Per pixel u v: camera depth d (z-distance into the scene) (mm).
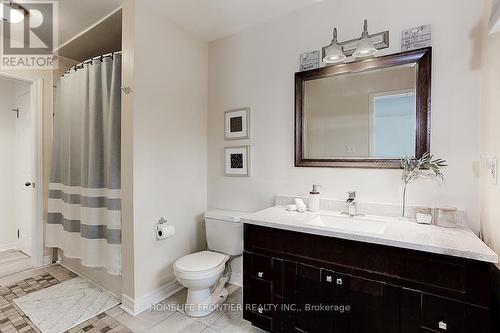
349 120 1892
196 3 2027
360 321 1345
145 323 1885
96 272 2451
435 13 1599
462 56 1525
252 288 1729
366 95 1824
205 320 1928
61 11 2160
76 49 2869
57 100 2779
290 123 2170
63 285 2445
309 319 1503
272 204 2279
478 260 1082
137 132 2004
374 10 1796
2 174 3307
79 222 2486
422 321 1191
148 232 2096
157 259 2176
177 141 2363
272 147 2271
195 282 1898
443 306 1148
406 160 1626
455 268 1129
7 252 3270
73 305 2107
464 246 1151
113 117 2133
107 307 2084
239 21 2291
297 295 1547
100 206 2271
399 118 1710
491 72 1312
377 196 1797
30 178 3055
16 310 2039
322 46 2006
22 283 2486
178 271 1918
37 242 2855
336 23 1944
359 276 1347
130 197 2000
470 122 1509
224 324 1882
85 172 2311
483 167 1410
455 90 1546
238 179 2486
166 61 2240
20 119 3297
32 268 2826
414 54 1640
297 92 2096
